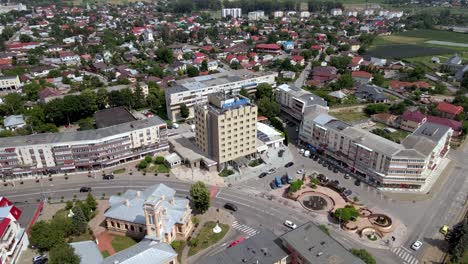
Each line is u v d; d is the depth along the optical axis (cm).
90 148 19788
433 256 14600
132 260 12581
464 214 17112
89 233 15588
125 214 15400
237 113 19762
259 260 12500
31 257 14175
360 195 18600
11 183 19412
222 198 18312
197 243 15012
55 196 18312
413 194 18725
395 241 15425
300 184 18512
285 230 16038
